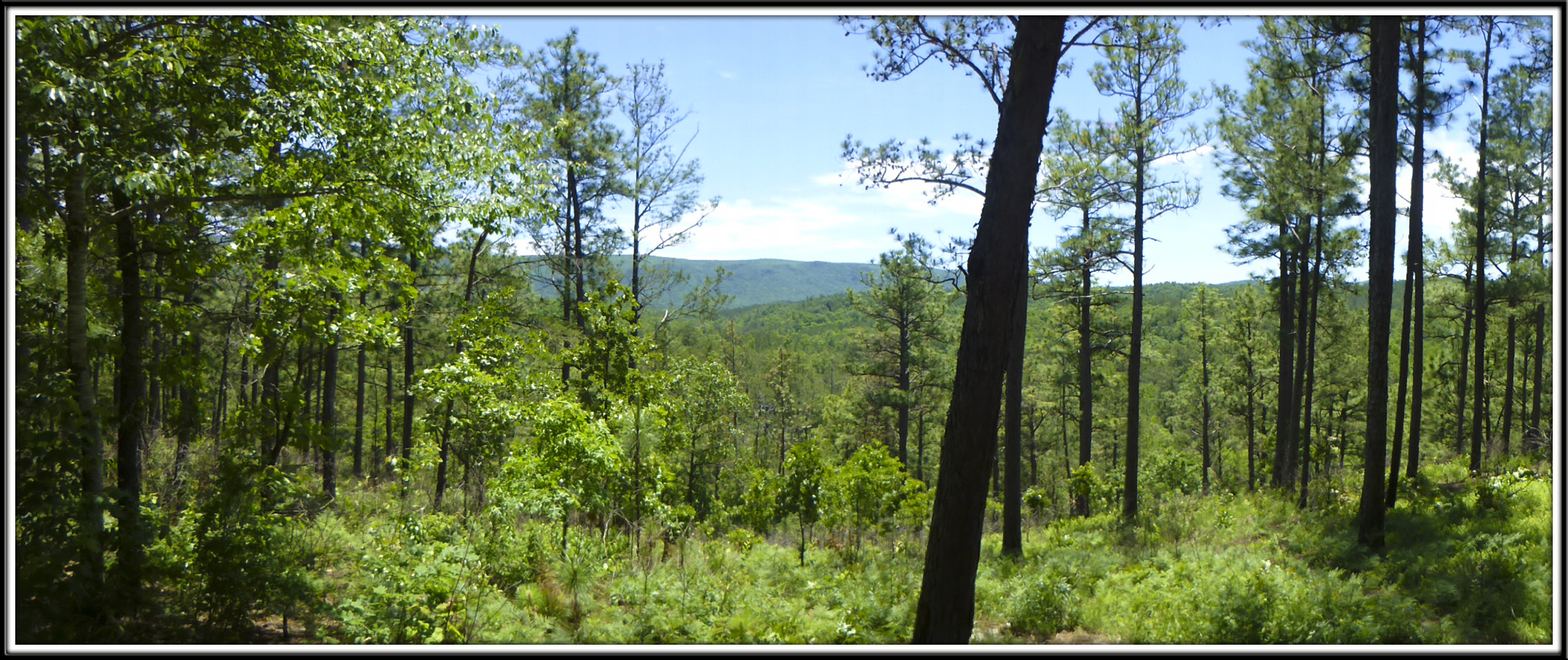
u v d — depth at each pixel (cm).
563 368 1280
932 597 534
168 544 657
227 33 677
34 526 504
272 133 709
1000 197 524
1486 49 1720
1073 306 2448
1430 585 848
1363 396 3225
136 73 584
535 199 1020
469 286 1731
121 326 778
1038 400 3503
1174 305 6191
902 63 775
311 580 653
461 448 1170
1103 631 786
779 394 5009
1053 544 1394
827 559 1141
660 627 669
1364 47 1481
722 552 1094
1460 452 2430
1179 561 1049
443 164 889
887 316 3350
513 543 842
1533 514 1063
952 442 533
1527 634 661
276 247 735
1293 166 1636
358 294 957
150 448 1075
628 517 1003
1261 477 2939
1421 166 1388
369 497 1330
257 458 658
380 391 3894
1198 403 3819
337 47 762
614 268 1858
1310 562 1051
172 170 623
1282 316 2245
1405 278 1379
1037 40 521
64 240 664
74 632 504
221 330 962
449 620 605
